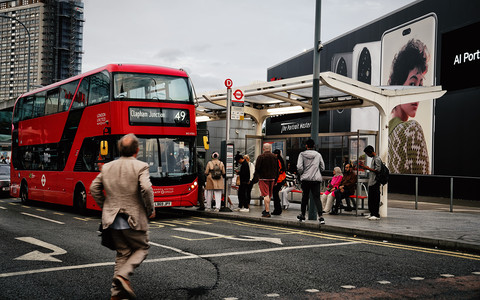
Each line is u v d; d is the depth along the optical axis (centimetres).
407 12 2370
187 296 510
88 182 1391
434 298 502
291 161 1611
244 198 1431
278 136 1645
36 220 1297
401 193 2372
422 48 2266
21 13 15200
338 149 1459
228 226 1152
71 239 931
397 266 668
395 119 2436
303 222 1130
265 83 1423
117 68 1321
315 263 686
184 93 1391
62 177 1574
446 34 2128
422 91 1329
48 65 14500
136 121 1302
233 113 1445
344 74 2862
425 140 2233
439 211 1541
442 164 2136
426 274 618
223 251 785
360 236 990
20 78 15225
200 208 1502
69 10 14625
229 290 534
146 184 454
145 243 473
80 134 1466
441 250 819
